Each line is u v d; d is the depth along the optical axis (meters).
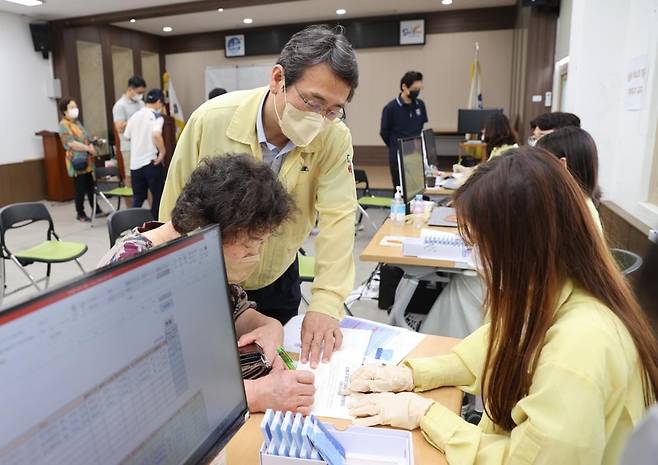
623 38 3.56
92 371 0.51
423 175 3.32
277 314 1.65
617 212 3.29
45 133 7.49
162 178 5.49
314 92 1.17
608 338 0.76
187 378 0.66
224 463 0.87
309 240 4.77
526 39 5.69
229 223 0.84
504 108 8.26
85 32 8.12
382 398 1.04
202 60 9.82
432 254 2.16
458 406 1.07
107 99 8.59
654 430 0.29
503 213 0.78
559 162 0.81
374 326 1.43
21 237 5.41
